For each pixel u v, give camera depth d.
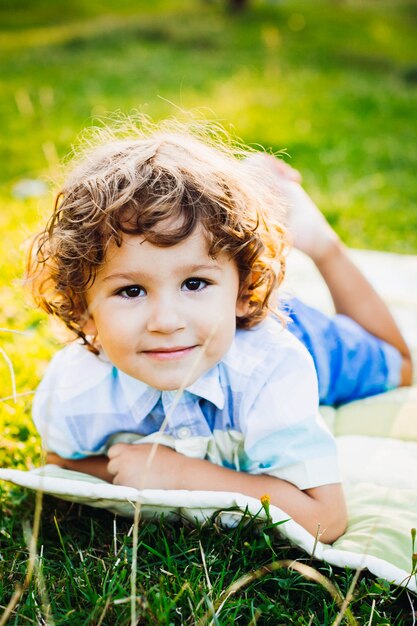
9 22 13.66
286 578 1.54
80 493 1.61
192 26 12.75
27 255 1.83
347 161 5.71
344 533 1.72
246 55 11.07
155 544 1.65
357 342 2.35
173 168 1.56
